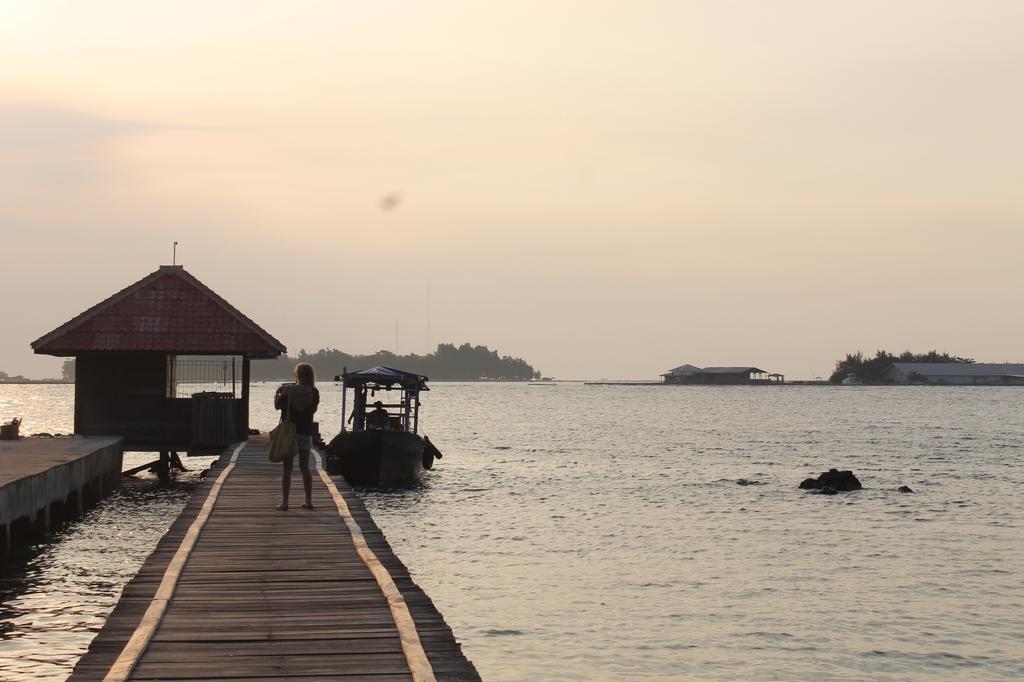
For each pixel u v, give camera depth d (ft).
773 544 87.92
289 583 42.11
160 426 117.19
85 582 65.62
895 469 162.40
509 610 62.90
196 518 58.39
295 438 61.93
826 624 60.39
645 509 110.93
